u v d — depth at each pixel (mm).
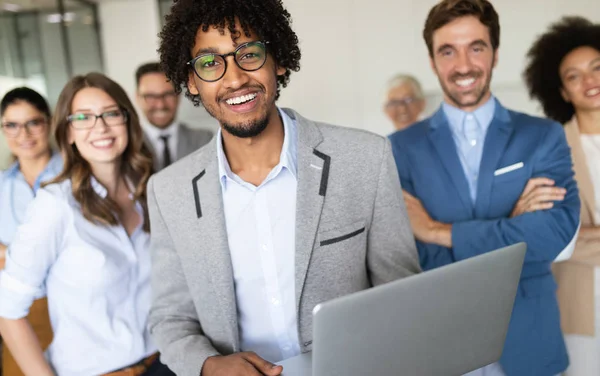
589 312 2021
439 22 1838
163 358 1253
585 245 2014
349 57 3160
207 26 1096
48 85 4535
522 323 1824
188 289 1316
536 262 1826
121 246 1600
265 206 1207
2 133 2340
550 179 1736
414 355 886
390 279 1242
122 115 1646
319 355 793
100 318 1535
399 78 2811
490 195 1815
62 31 4496
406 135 1980
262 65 1103
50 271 1539
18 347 1495
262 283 1218
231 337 1196
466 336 938
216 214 1203
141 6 4371
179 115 3992
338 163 1203
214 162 1235
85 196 1555
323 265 1181
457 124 1867
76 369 1540
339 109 3258
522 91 2180
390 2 2918
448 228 1812
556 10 2088
